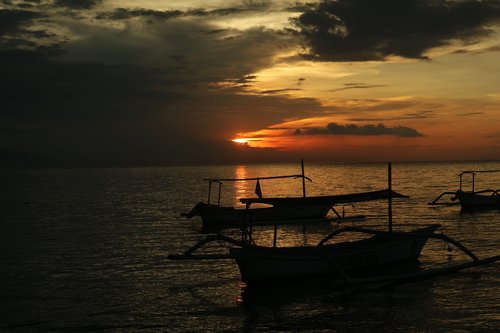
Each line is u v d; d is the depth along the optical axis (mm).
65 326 15906
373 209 52438
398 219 42875
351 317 16328
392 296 18516
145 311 17250
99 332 15344
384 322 15797
